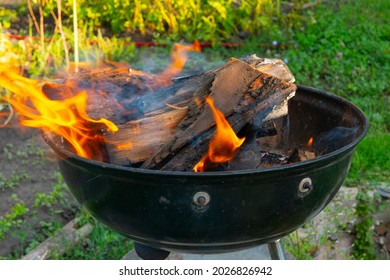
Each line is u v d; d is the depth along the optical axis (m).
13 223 3.04
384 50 4.70
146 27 4.84
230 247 1.92
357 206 3.23
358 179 3.35
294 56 4.52
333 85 4.36
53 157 3.62
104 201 1.90
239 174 1.72
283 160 2.27
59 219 3.14
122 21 4.75
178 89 2.21
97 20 4.73
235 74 2.09
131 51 4.38
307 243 2.99
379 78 4.45
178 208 1.79
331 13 5.19
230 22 4.70
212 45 4.62
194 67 4.26
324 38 4.83
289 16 4.93
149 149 2.10
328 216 3.12
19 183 3.38
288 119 2.34
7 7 4.92
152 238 1.92
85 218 3.07
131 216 1.87
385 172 3.43
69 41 4.35
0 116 3.92
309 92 2.41
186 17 4.75
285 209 1.86
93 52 4.32
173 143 2.01
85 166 1.85
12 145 3.69
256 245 1.96
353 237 3.23
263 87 2.04
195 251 1.95
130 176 1.77
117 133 2.10
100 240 2.95
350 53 4.67
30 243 2.94
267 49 4.67
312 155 2.22
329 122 2.36
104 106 2.15
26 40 4.34
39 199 3.20
